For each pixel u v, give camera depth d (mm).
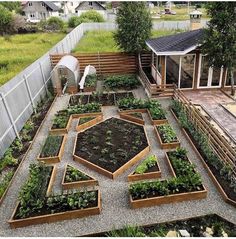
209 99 13781
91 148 9969
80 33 34500
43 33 38719
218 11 12203
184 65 14500
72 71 15633
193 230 6582
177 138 10344
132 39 17766
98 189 8125
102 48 25906
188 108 11617
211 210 7211
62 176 8836
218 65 13109
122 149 9766
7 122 10422
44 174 8555
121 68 18984
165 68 14406
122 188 8164
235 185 7695
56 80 15578
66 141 10852
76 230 6816
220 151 8812
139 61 18219
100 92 15500
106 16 54719
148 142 10117
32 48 25750
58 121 11852
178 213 7156
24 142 10938
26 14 62406
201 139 9766
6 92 10773
